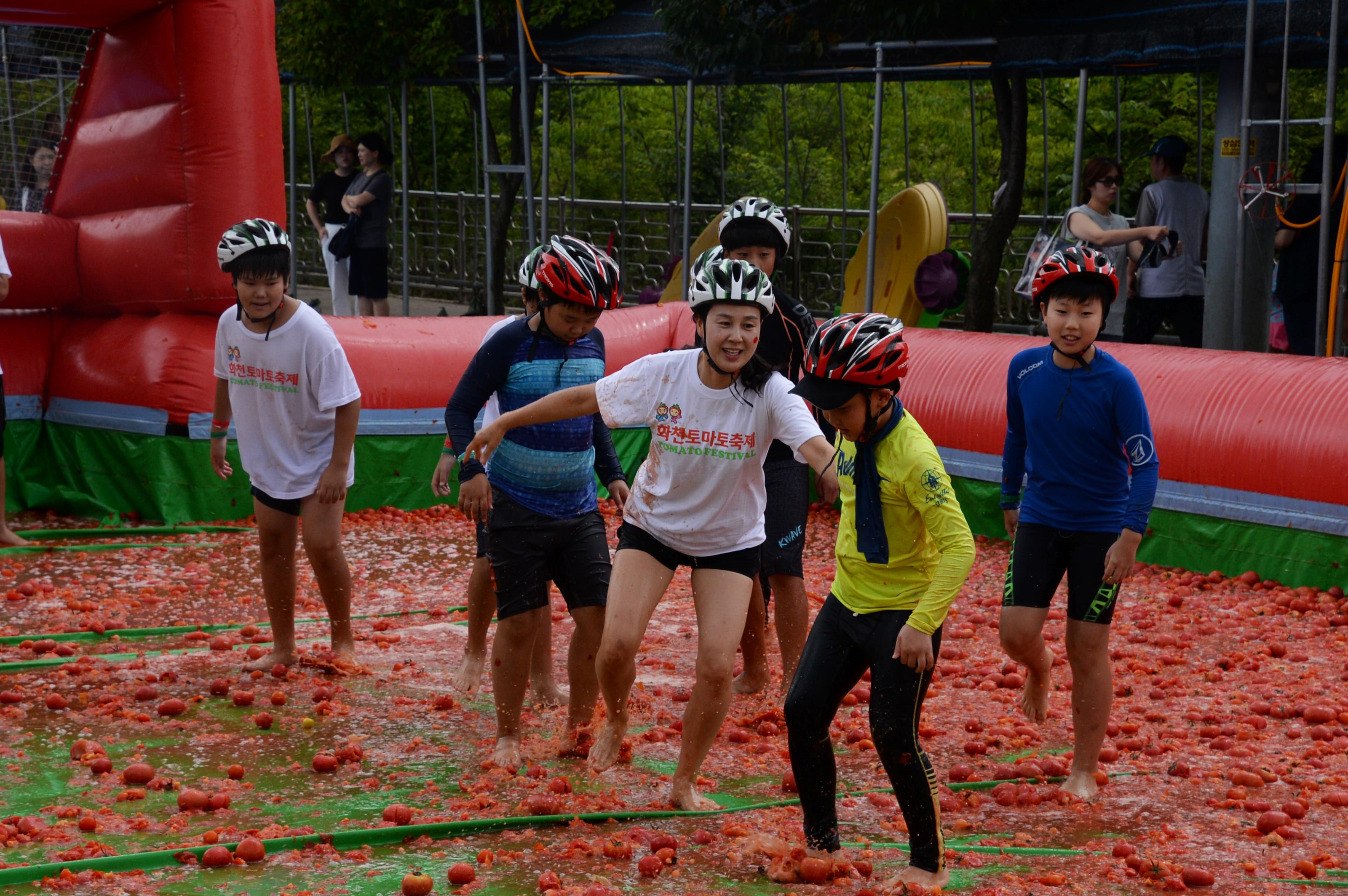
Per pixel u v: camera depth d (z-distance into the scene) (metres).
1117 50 11.19
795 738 4.16
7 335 10.69
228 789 4.94
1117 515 4.88
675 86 16.42
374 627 7.37
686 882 4.11
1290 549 8.09
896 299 13.95
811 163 24.02
